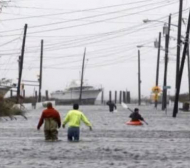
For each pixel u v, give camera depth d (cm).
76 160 4838
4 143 6656
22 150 5750
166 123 11931
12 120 12800
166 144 6675
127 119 13775
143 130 9494
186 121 12825
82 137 7738
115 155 5291
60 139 7262
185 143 6838
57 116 7000
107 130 9419
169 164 4578
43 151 5644
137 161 4781
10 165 4441
